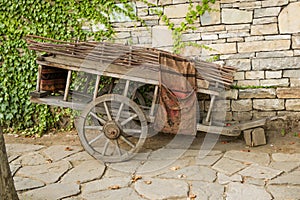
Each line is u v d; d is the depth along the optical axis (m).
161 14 4.19
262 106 4.19
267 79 4.14
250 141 3.85
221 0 4.07
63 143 4.08
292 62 4.06
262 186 2.96
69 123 4.47
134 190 2.95
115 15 4.25
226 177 3.14
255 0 4.00
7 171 2.47
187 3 4.12
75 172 3.30
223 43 4.15
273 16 4.01
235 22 4.09
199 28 4.16
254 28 4.07
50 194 2.90
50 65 3.53
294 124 4.16
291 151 3.68
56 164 3.48
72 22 4.29
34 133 4.42
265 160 3.47
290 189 2.90
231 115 4.24
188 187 2.98
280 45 4.05
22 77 4.42
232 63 4.18
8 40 4.37
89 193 2.92
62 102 3.53
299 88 4.08
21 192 2.94
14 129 4.49
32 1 4.27
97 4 4.24
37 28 4.33
